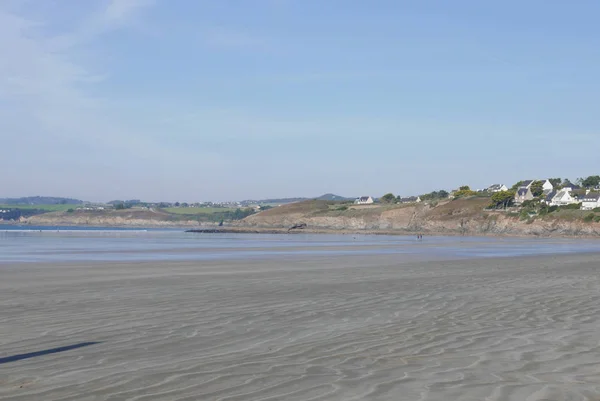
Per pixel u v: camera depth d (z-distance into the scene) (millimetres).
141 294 16859
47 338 9820
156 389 6555
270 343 9352
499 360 8102
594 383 6902
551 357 8297
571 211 129375
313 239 94812
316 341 9508
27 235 102062
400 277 22766
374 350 8781
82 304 14492
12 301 15203
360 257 39844
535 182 173000
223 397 6258
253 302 14789
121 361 8016
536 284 19250
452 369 7570
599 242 84250
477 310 13148
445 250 53031
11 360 8094
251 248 56031
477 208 154375
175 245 62844
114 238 89062
